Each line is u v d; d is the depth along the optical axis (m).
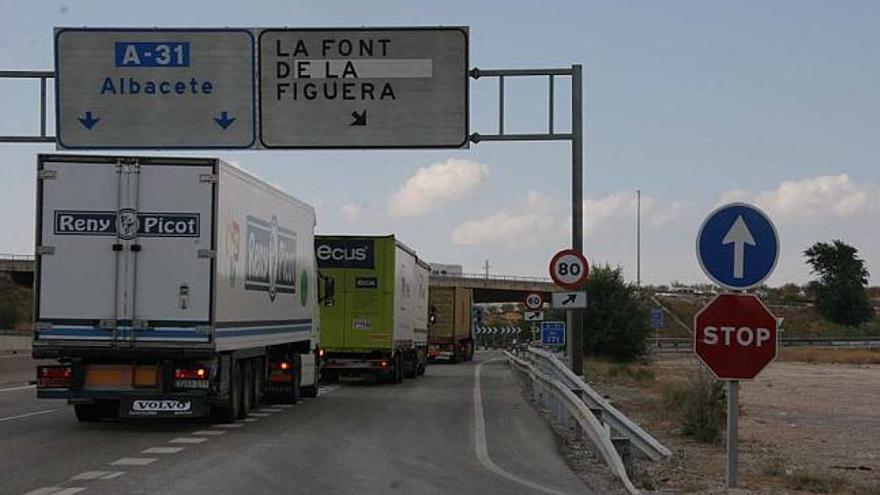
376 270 32.66
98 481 12.26
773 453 17.41
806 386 38.84
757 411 26.70
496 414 22.05
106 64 21.41
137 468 13.40
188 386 17.38
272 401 24.33
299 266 24.20
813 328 111.38
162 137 21.39
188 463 13.91
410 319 37.06
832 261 117.50
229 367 18.81
